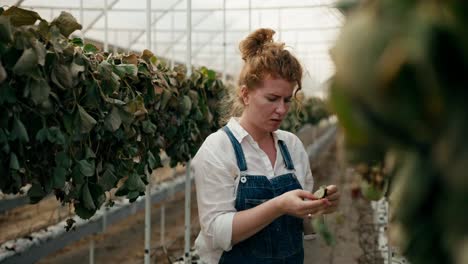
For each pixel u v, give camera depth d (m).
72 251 6.99
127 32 12.23
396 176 0.38
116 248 7.10
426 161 0.34
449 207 0.32
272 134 2.33
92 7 9.68
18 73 1.88
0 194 4.62
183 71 4.55
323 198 1.66
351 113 0.34
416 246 0.37
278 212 1.81
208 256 2.20
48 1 9.36
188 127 4.41
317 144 15.71
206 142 2.22
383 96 0.32
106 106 2.63
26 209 8.02
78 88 2.40
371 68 0.31
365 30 0.32
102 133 2.62
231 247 2.03
